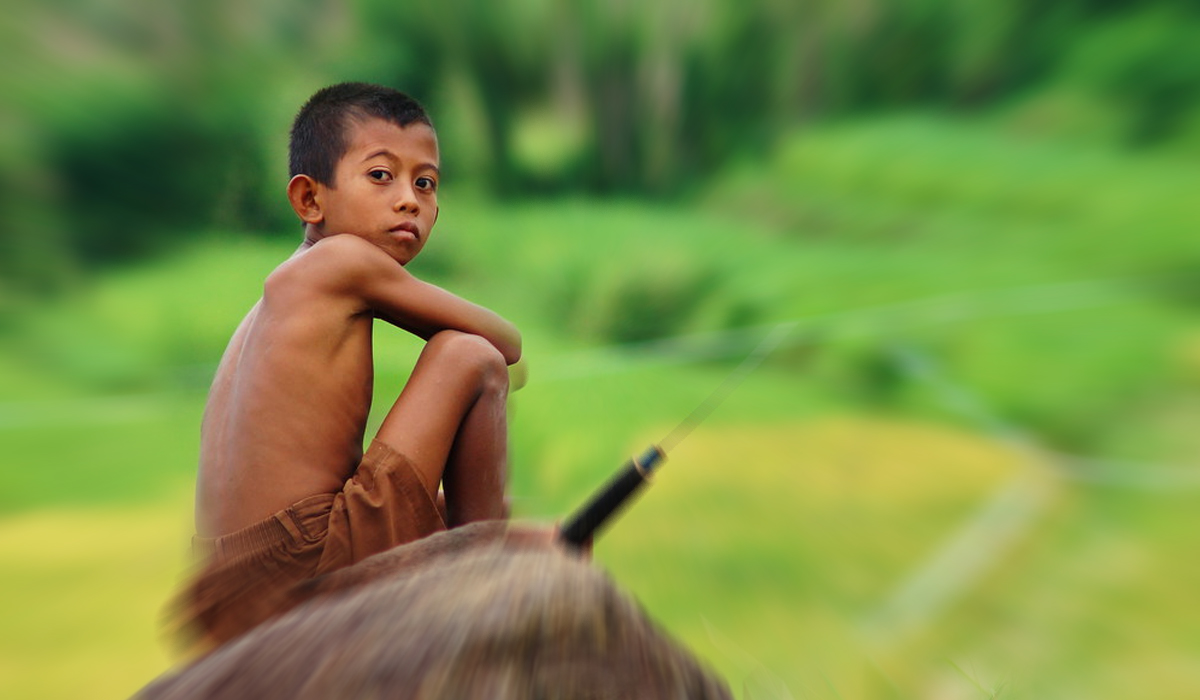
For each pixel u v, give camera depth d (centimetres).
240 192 5041
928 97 7512
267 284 980
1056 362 4141
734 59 7625
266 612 889
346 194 994
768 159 7088
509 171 7025
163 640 2055
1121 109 6950
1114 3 7556
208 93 6575
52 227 6009
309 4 7088
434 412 916
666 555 2459
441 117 7038
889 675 1955
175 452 3312
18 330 4925
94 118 6581
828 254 5869
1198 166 6216
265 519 909
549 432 3331
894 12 7681
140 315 5000
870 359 4172
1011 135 7006
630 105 7381
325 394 947
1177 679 2034
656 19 7544
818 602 2250
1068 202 6144
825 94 7575
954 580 2425
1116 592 2366
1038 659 2100
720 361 4256
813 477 2966
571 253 5559
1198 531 2680
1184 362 4081
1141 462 3178
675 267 5438
